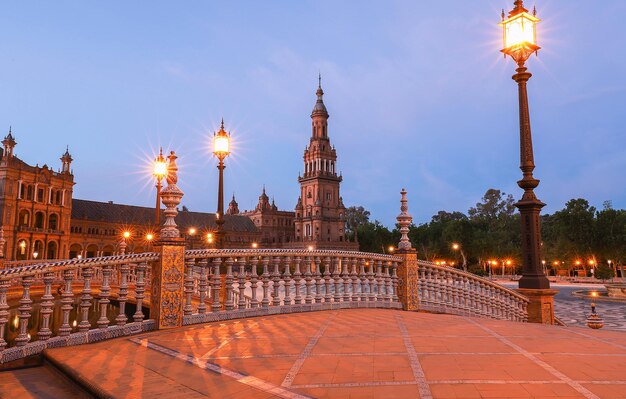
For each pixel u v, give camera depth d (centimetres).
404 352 514
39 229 8775
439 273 1116
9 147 8456
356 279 977
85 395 404
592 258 7494
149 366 453
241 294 822
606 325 2223
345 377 408
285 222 16662
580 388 365
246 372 429
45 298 546
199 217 14162
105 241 11056
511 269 10506
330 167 13888
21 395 411
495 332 663
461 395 350
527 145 1133
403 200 1053
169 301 690
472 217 13250
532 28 1132
